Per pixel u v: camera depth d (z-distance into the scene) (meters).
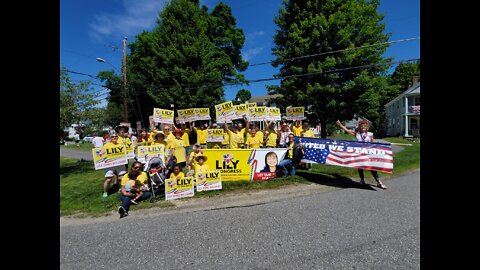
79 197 6.65
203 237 3.84
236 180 7.44
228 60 26.94
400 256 3.04
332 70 15.49
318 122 18.70
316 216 4.48
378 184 6.46
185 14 22.52
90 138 38.75
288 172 7.85
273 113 9.59
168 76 21.80
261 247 3.42
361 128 6.97
